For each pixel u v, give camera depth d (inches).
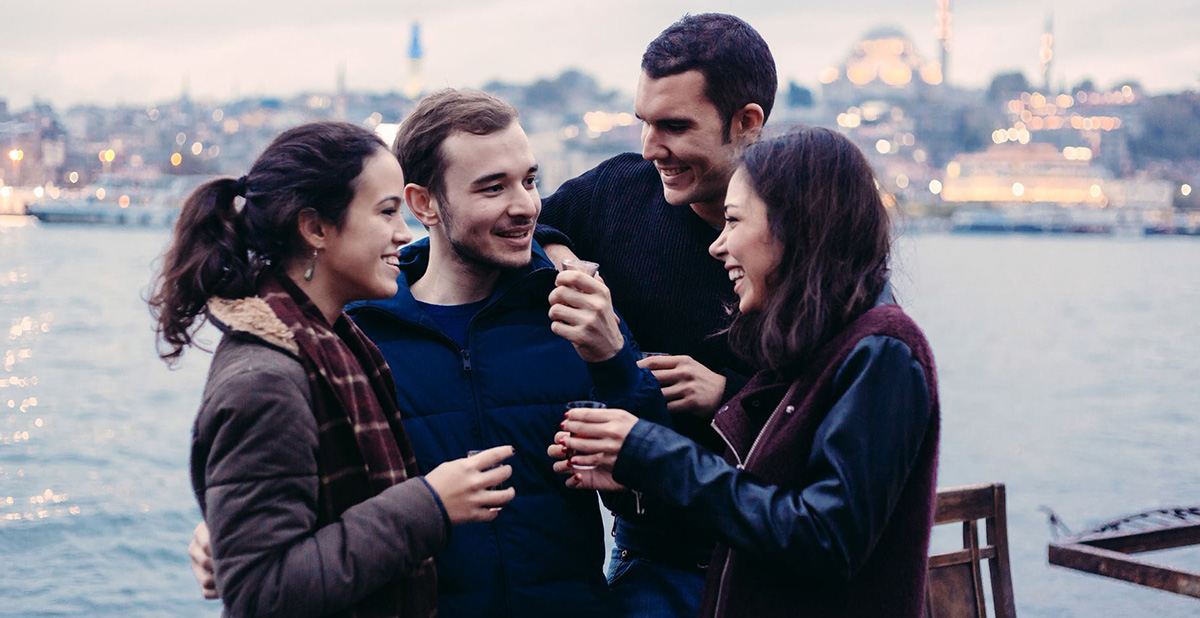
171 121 7854.3
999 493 110.8
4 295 1571.1
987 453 687.7
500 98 88.6
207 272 70.0
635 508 93.5
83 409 746.8
